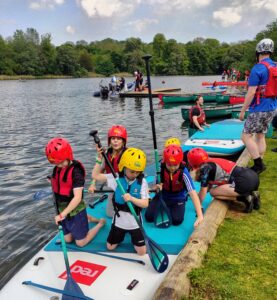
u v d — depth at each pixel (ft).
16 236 17.62
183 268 10.52
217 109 54.03
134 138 41.52
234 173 15.06
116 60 322.75
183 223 14.48
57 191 12.47
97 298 10.37
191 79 233.35
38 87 164.45
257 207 15.56
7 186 25.30
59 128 49.62
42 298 10.58
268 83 16.87
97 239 13.53
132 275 11.37
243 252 12.09
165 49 327.06
